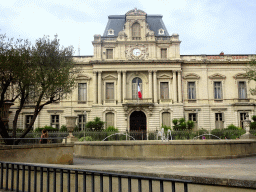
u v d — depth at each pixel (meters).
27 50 18.16
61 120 44.94
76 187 6.45
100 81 44.72
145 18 46.00
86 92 45.81
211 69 46.34
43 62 20.34
